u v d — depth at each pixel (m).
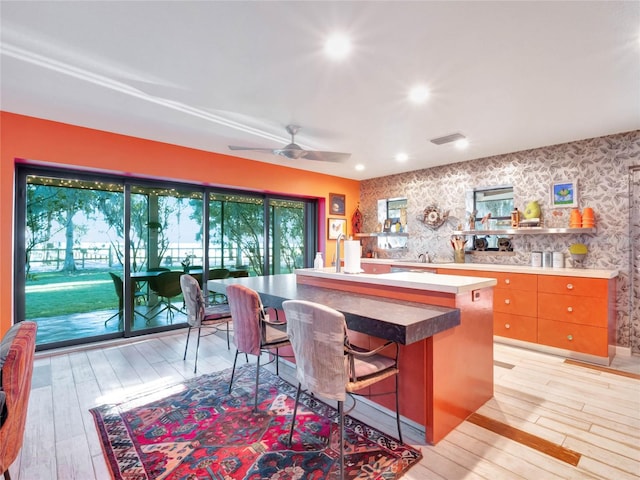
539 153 4.21
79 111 3.06
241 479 1.65
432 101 2.83
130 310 4.07
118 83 2.53
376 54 2.14
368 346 2.30
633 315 3.55
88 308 3.96
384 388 2.24
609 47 2.04
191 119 3.26
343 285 2.76
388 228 5.97
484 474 1.69
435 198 5.34
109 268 4.04
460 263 4.77
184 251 4.62
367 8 1.71
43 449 1.89
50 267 3.71
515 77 2.42
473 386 2.30
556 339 3.54
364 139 3.87
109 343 3.79
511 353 3.59
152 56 2.17
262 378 2.88
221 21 1.82
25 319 3.47
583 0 1.64
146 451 1.87
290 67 2.31
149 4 1.68
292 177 5.36
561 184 4.02
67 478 1.66
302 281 3.19
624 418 2.24
